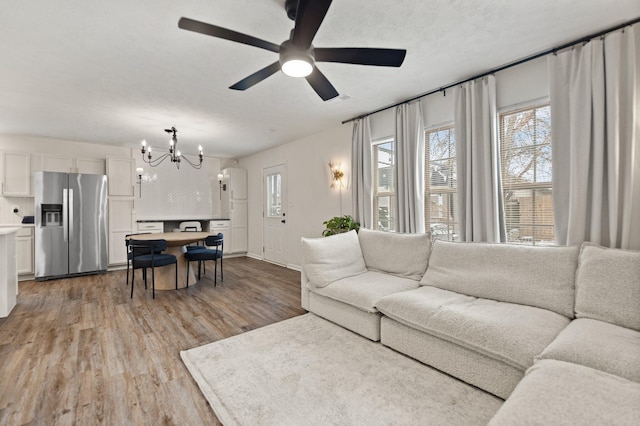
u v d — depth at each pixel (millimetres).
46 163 4961
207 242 4371
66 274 4754
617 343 1453
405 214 3523
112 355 2254
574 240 2289
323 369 2043
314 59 1884
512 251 2307
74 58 2449
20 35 2117
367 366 2080
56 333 2643
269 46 1796
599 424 946
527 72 2637
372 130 4039
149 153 3982
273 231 6121
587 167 2244
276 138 5305
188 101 3438
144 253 3723
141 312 3186
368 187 4016
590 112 2234
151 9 1874
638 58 2078
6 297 2920
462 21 2070
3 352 2291
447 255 2656
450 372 1942
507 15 2010
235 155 6926
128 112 3787
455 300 2232
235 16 1966
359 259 3252
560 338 1570
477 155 2873
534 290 2084
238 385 1861
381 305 2340
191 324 2859
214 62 2547
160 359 2203
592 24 2117
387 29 2152
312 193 5082
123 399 1743
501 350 1664
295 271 5320
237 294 3873
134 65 2580
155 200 6148
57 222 4863
